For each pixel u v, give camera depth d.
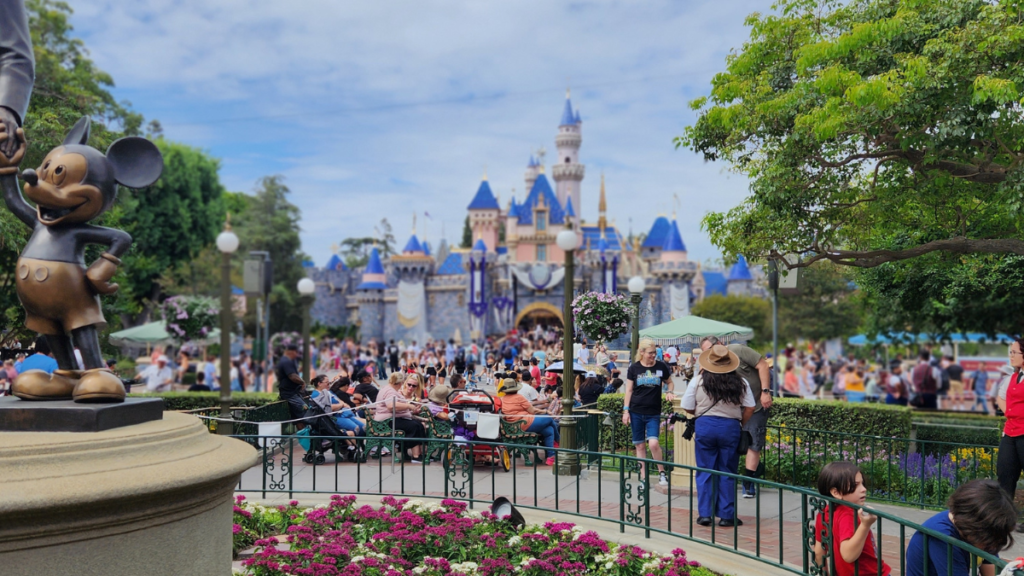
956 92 8.91
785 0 11.04
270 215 74.50
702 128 11.38
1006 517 4.39
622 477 7.50
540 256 85.06
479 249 80.88
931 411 21.38
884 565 5.04
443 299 86.12
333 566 5.87
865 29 9.44
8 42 4.93
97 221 14.37
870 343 36.78
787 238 10.83
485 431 11.56
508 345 39.97
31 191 4.62
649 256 93.44
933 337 23.75
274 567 5.99
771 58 11.16
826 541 5.17
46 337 4.88
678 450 10.42
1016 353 7.84
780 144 10.57
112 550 3.79
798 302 42.06
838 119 9.16
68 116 14.70
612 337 15.62
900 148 9.98
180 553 4.17
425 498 8.70
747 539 7.49
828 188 10.49
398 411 12.77
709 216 11.51
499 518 7.28
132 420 4.57
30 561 3.52
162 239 50.09
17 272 4.71
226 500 4.69
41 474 3.61
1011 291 14.76
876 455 11.61
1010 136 9.16
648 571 6.05
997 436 13.75
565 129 112.06
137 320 51.22
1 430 4.23
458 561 6.49
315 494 9.66
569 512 8.27
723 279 94.56
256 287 21.98
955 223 11.13
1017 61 8.65
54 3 29.03
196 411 13.61
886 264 13.56
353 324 92.25
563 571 5.98
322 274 94.19
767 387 9.50
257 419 13.66
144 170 5.03
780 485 5.99
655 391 10.23
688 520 8.40
